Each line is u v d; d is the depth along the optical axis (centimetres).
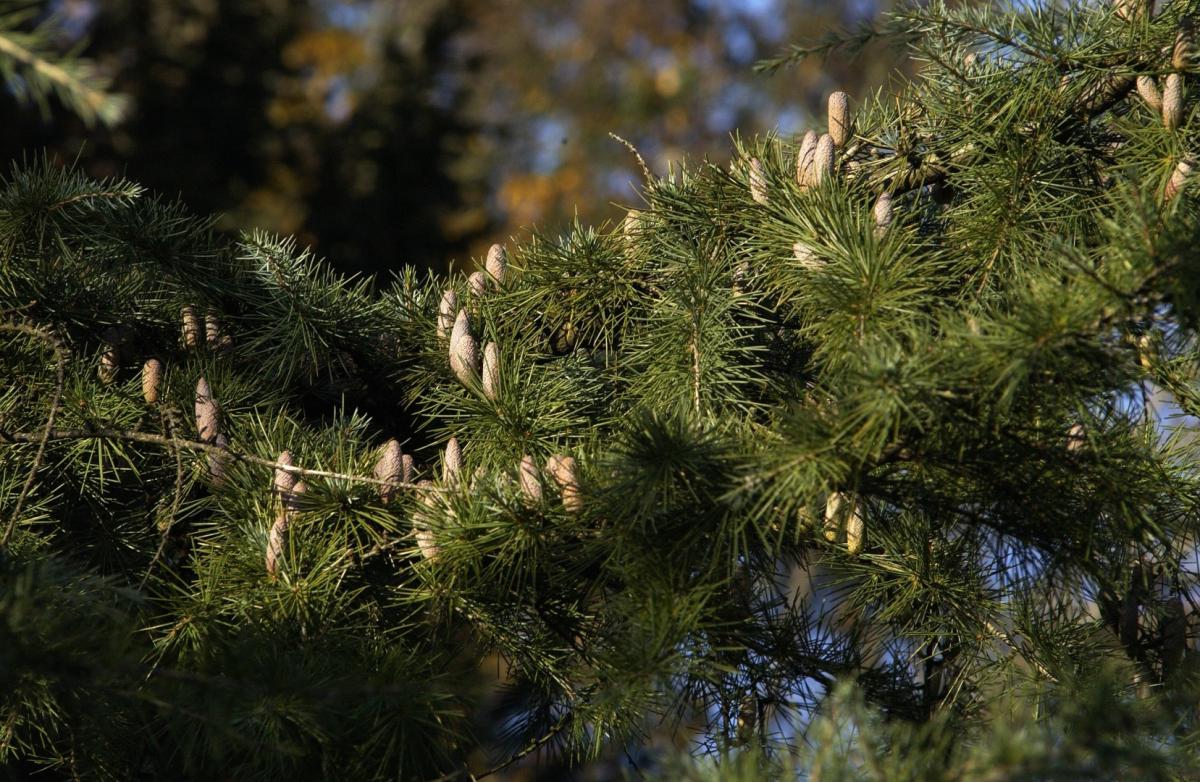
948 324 316
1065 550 322
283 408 348
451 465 331
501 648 334
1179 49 338
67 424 344
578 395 344
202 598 332
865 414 312
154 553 344
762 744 330
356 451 345
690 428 321
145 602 337
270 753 320
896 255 326
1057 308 311
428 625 333
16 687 315
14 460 342
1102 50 343
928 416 313
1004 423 314
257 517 336
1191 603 341
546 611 331
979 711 336
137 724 328
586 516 322
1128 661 340
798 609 336
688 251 346
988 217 339
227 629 330
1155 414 338
